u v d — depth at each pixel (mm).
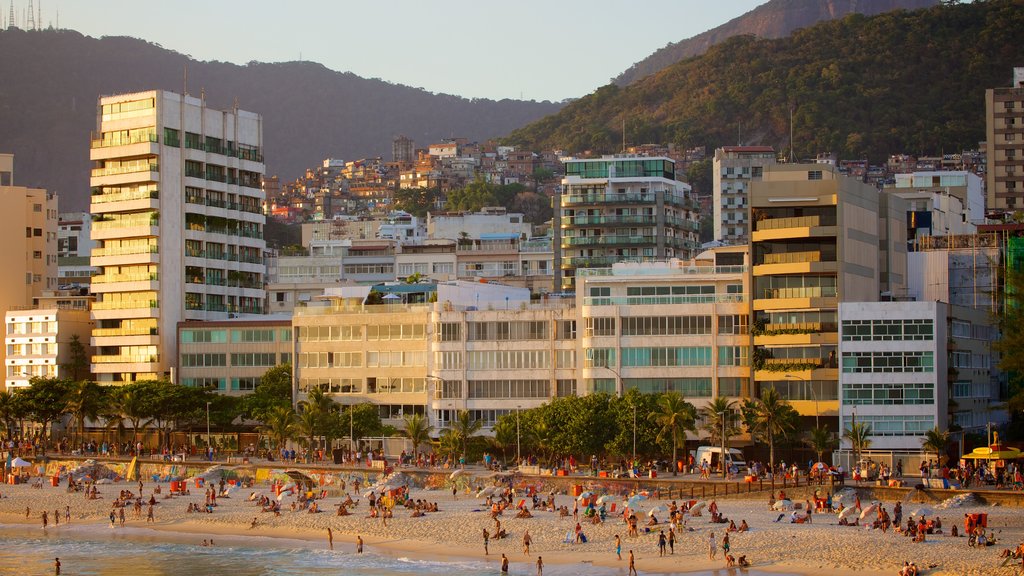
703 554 118375
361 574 118812
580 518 139875
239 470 179500
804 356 169500
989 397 183375
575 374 185125
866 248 179000
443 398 190875
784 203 174750
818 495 140500
